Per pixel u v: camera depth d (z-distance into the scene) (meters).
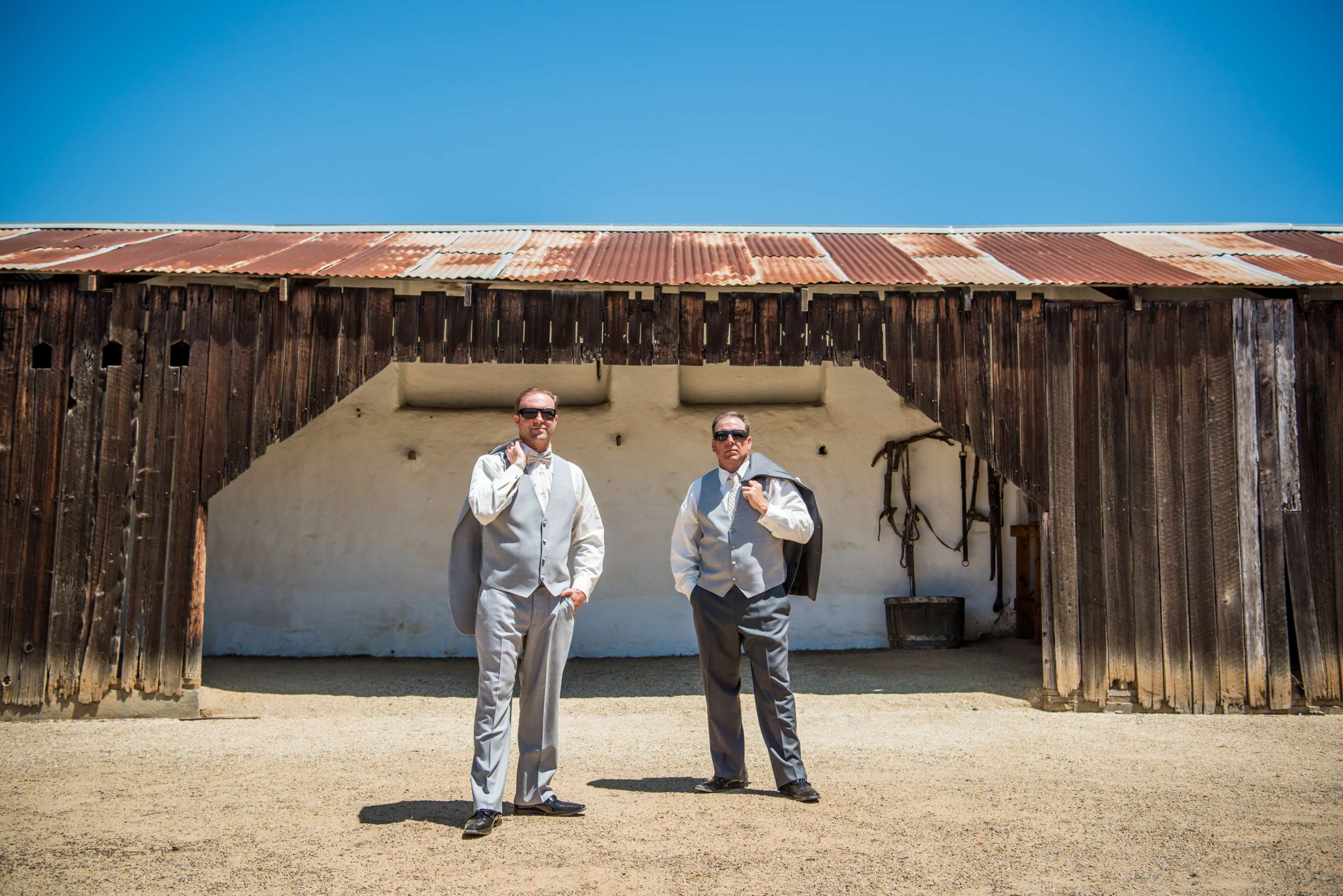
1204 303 6.62
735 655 4.09
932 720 6.01
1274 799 4.03
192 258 7.21
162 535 6.33
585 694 7.14
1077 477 6.57
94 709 6.18
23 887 2.94
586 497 3.94
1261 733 5.62
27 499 6.32
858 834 3.48
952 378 6.72
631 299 6.98
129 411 6.43
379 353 6.62
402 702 6.76
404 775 4.56
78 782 4.40
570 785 4.32
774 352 6.80
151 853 3.27
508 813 3.79
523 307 6.77
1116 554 6.47
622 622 8.87
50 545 6.28
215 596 8.74
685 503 4.21
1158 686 6.33
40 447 6.37
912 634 8.59
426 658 8.66
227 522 8.84
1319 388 6.57
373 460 8.93
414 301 6.70
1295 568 6.41
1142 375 6.61
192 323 6.53
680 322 6.81
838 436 9.14
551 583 3.73
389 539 8.84
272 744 5.37
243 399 6.48
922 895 2.87
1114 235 9.17
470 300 6.73
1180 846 3.35
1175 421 6.55
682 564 4.19
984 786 4.24
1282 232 9.20
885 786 4.25
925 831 3.53
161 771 4.66
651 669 8.16
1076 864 3.16
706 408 9.17
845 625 8.93
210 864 3.16
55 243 7.98
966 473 9.13
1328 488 6.49
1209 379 6.56
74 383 6.43
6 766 4.78
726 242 8.74
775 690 4.04
